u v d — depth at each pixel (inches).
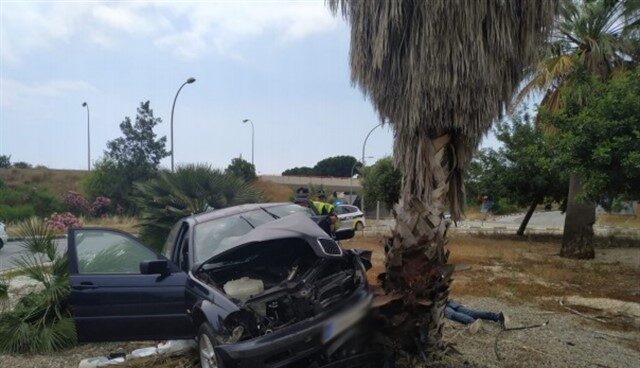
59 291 275.6
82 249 254.8
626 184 417.7
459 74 189.9
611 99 404.8
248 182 475.5
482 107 196.5
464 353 235.8
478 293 392.8
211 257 223.8
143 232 433.1
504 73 201.3
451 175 212.8
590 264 569.3
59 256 292.5
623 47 609.6
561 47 629.9
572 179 635.5
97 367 238.8
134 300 236.7
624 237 904.9
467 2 185.8
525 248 742.5
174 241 267.6
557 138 479.2
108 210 1464.1
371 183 1157.7
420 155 205.0
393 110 212.2
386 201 1147.3
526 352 241.4
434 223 194.9
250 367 178.5
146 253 254.1
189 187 435.5
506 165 908.6
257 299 199.3
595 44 601.9
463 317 293.0
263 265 235.5
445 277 195.3
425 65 192.4
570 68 590.2
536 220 1851.6
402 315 189.2
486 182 920.9
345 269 215.5
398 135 215.0
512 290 404.5
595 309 345.4
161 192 438.3
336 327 185.6
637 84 411.8
